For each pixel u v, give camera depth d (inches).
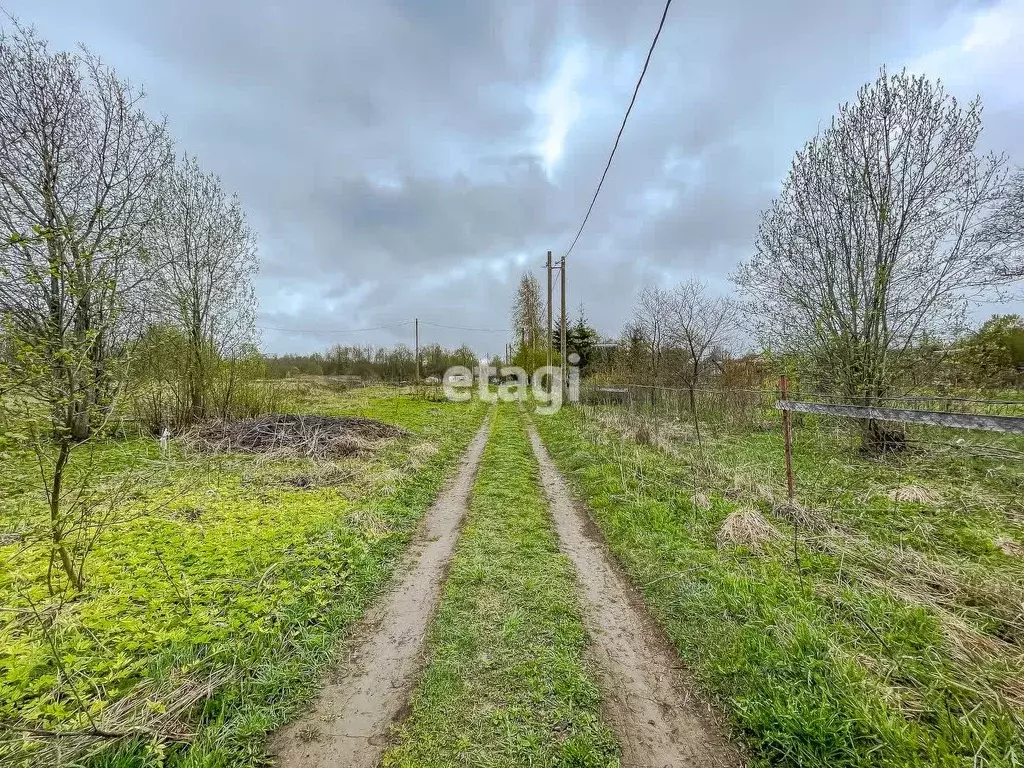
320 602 134.3
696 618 127.0
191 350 432.5
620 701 98.9
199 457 322.3
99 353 168.9
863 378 319.6
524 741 87.4
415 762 83.0
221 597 132.3
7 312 117.8
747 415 436.1
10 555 155.8
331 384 1173.1
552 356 970.1
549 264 853.2
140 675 100.0
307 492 245.9
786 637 110.1
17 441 119.0
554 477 303.1
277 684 101.3
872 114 302.7
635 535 185.8
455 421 574.9
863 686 91.9
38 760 76.2
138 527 187.5
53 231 131.5
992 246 287.4
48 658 101.8
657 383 595.2
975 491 211.2
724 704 96.8
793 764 81.0
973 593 126.4
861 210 313.7
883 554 151.6
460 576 154.6
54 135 337.1
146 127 384.2
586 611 135.8
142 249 343.0
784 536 172.2
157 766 78.5
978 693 87.8
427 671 107.6
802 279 353.4
